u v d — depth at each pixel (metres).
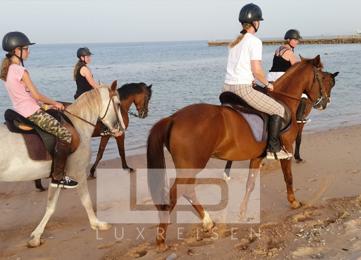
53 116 5.00
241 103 5.27
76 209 6.54
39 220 6.16
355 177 7.34
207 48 124.88
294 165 8.34
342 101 18.03
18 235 5.62
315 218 5.51
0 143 4.70
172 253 4.75
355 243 4.57
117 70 40.34
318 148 9.72
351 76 27.58
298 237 4.92
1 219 6.24
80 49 7.87
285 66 7.67
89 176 8.17
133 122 14.58
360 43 98.62
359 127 12.16
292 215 5.69
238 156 5.18
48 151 4.93
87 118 5.50
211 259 4.57
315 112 15.70
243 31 5.24
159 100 19.73
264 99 5.19
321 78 6.02
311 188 6.90
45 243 5.30
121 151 8.42
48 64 55.78
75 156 5.32
